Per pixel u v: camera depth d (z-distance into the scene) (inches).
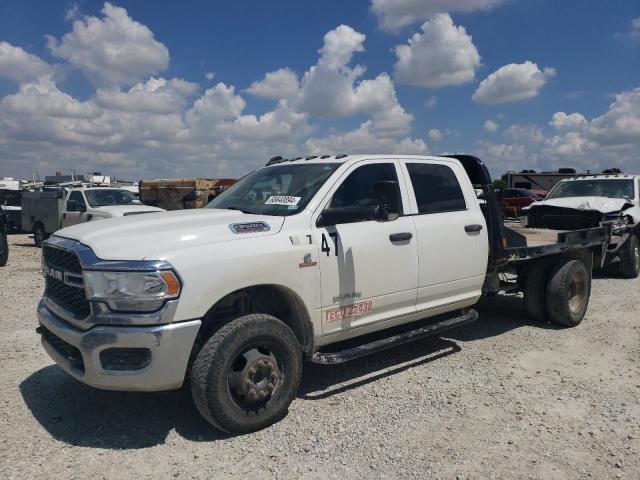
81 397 178.2
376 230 189.5
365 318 188.7
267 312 176.9
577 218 351.9
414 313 206.5
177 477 131.5
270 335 154.7
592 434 154.3
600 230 296.0
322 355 175.3
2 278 421.7
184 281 141.0
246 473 133.5
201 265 144.8
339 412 168.7
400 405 174.1
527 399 179.0
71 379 194.1
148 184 938.7
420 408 171.8
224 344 146.0
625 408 171.8
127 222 166.4
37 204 700.7
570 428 158.1
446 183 224.2
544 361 217.5
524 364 213.8
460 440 150.9
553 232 339.6
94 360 139.9
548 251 254.5
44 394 180.9
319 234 173.6
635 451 144.7
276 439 150.6
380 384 192.4
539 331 262.5
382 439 151.3
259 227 164.1
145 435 152.2
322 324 174.6
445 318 267.4
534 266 270.2
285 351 158.9
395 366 211.0
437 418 164.7
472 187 235.5
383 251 189.9
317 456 141.7
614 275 431.8
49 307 163.3
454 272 217.9
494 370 206.7
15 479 129.1
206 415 147.1
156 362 138.3
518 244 261.4
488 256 237.3
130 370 139.8
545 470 135.3
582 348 234.7
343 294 178.9
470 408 171.9
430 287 208.8
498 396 181.5
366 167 197.5
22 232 978.1
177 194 916.0
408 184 208.5
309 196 179.5
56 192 660.1
